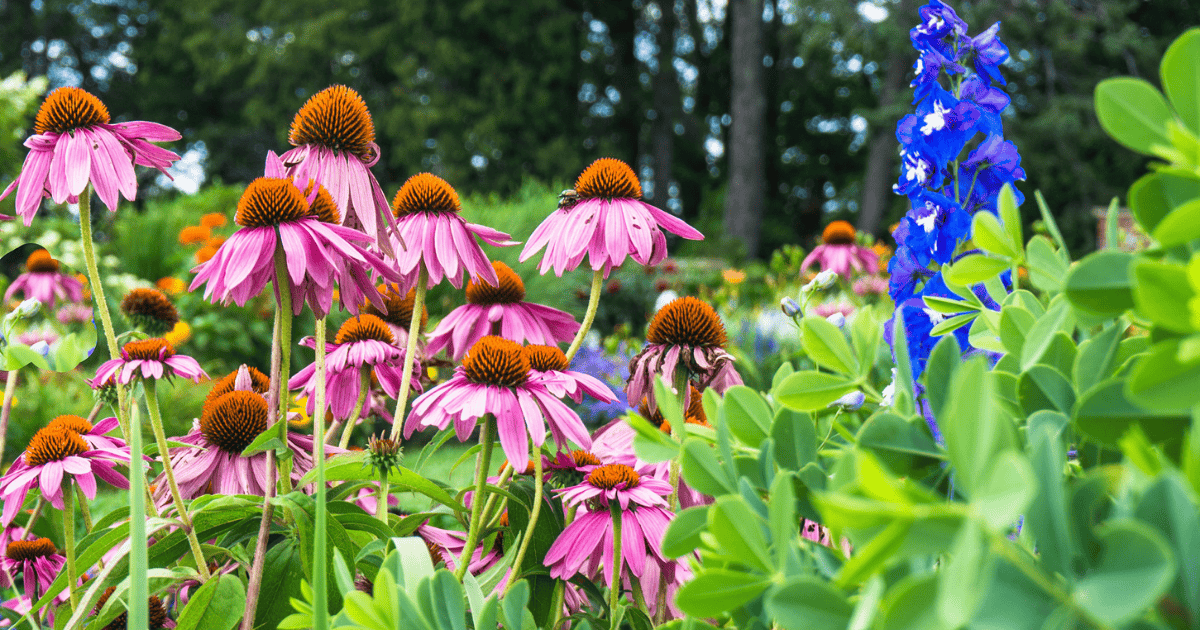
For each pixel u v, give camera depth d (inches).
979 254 28.7
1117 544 16.2
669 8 474.0
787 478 23.1
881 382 33.9
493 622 29.1
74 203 35.4
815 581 20.8
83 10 526.6
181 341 109.3
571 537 34.6
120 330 57.2
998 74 34.1
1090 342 25.8
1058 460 19.0
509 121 426.6
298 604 30.0
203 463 36.6
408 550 30.0
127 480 37.4
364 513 34.3
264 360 133.8
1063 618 16.6
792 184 548.1
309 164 36.0
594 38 490.9
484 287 38.4
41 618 36.5
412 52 439.2
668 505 34.6
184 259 162.9
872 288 116.2
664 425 36.6
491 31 434.9
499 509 35.1
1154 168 20.7
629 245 36.4
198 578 33.7
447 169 421.4
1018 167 33.8
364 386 38.5
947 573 15.8
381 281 40.6
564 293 128.9
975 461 17.8
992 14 341.7
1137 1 370.6
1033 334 27.1
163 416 73.8
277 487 36.2
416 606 28.7
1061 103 362.9
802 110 528.7
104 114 35.7
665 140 478.3
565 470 36.4
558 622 34.6
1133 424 21.5
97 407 38.6
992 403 17.8
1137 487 18.7
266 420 37.1
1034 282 27.0
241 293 34.2
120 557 32.7
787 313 33.2
